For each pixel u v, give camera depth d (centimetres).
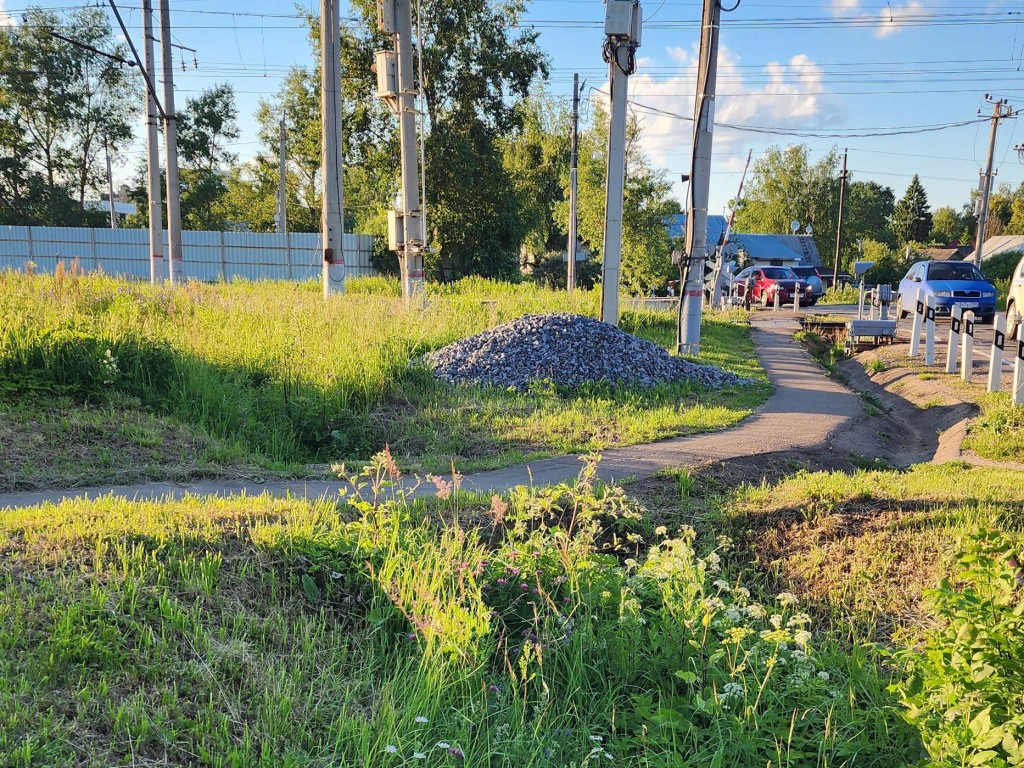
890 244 10681
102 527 474
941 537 581
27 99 5369
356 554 500
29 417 832
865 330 1920
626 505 650
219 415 946
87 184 5881
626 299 2148
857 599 522
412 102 1656
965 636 356
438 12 3797
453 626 428
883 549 577
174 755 323
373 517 538
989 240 7331
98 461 759
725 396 1269
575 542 530
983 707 346
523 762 371
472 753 370
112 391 948
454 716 392
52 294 1289
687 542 541
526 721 405
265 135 6062
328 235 1666
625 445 923
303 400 989
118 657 359
